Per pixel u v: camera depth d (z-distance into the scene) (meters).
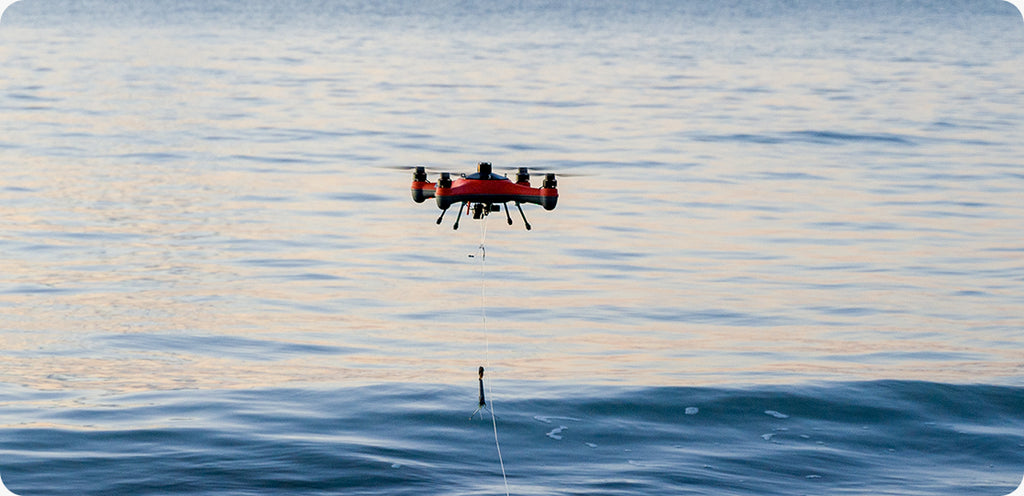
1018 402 19.53
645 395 19.44
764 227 33.34
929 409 19.20
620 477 16.28
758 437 17.98
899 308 25.28
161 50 90.81
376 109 56.88
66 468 16.14
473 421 18.25
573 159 43.84
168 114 55.38
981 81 71.44
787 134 50.16
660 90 66.25
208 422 17.97
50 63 77.38
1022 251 30.52
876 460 17.22
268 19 136.25
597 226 33.34
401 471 16.28
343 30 118.94
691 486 16.03
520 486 15.90
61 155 44.50
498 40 106.06
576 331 23.45
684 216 34.69
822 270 28.62
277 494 15.45
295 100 60.44
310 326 23.64
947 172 41.75
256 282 27.36
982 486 16.30
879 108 58.72
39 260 29.30
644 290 26.73
